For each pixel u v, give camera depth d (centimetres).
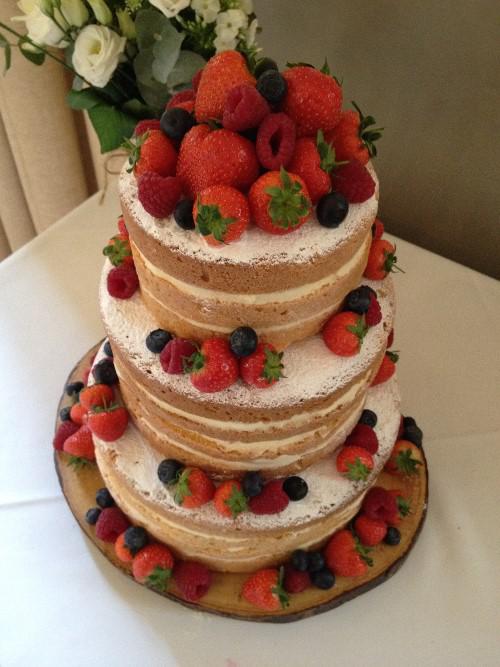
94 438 45
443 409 59
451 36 55
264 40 66
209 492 40
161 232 31
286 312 33
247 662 44
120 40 49
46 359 62
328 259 32
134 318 39
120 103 55
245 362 34
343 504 41
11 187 83
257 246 31
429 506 53
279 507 40
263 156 29
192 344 35
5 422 57
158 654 45
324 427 39
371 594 48
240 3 51
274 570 46
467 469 55
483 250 69
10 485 53
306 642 45
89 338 64
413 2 55
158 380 36
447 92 59
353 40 60
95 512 49
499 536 51
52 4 48
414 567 49
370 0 56
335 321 36
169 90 52
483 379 61
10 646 44
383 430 45
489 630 46
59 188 80
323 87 30
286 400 35
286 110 30
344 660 45
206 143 29
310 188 31
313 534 43
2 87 69
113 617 46
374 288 41
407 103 62
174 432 39
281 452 39
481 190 64
